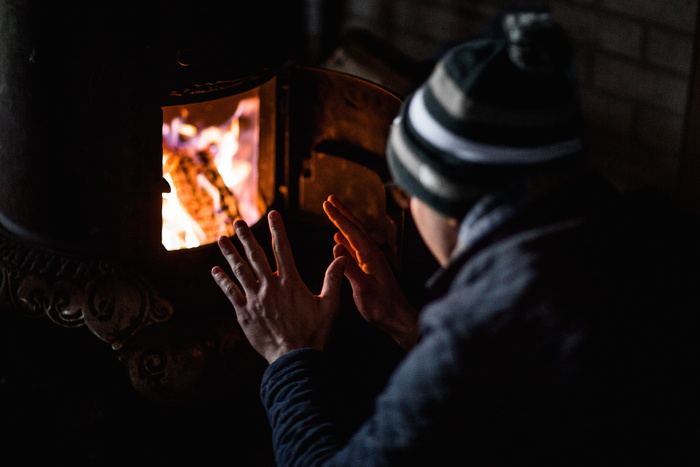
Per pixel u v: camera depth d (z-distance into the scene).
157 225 1.61
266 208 1.93
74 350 1.66
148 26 1.48
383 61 2.70
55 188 1.59
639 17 2.48
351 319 1.85
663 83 2.50
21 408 1.70
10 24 1.51
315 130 1.91
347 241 1.55
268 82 1.83
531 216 0.98
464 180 0.97
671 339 0.96
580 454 0.95
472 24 2.82
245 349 1.69
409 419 0.95
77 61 1.49
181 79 1.55
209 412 1.72
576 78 2.65
